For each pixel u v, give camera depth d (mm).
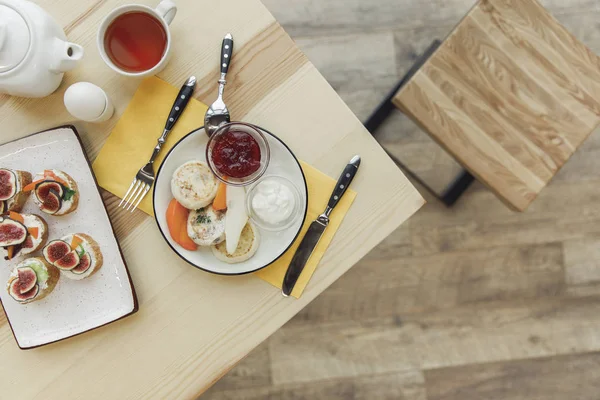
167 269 1050
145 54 1019
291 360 1546
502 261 1556
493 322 1561
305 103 1041
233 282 1048
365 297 1550
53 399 1044
